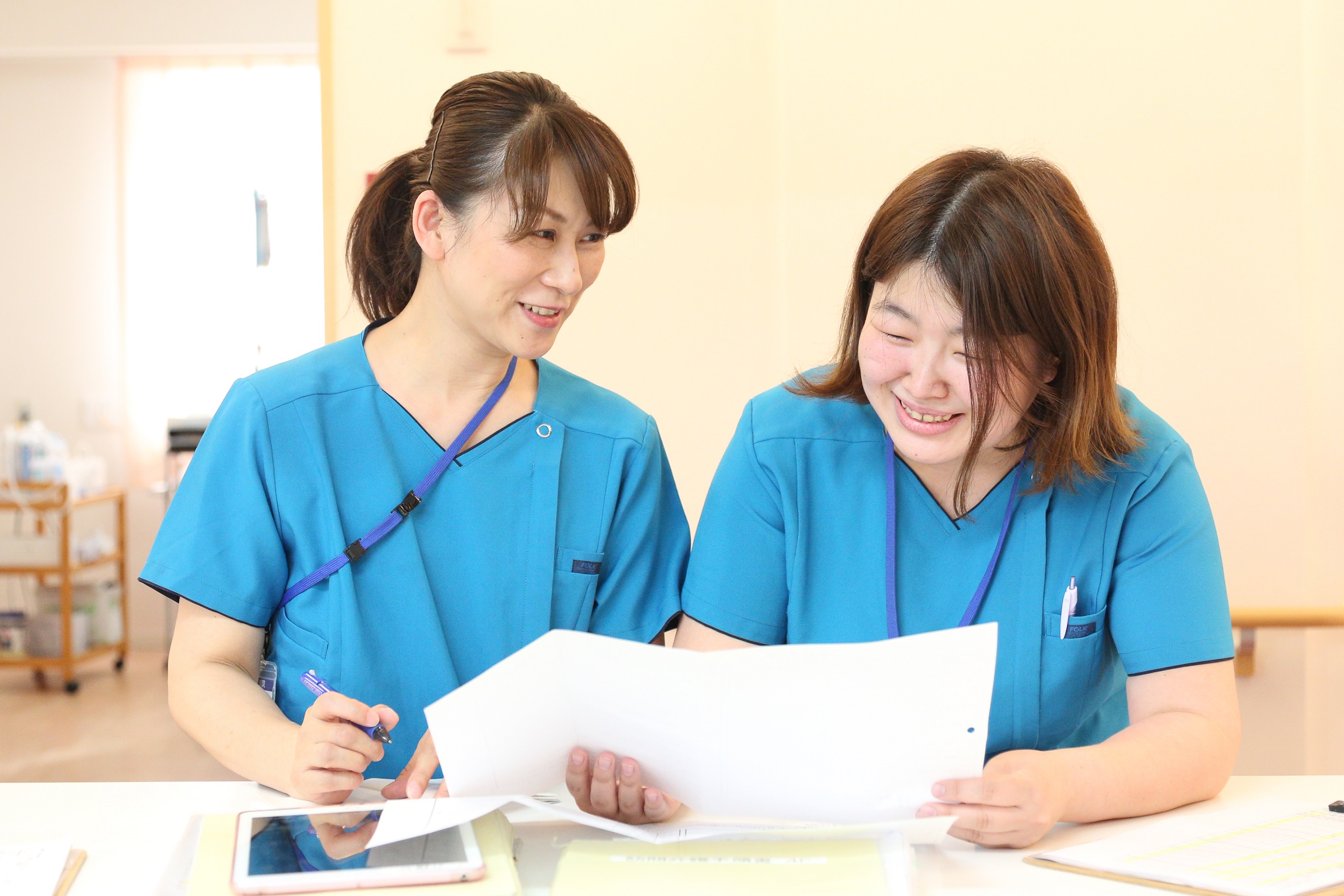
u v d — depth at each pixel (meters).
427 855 0.76
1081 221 0.93
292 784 0.91
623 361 2.12
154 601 4.84
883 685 0.75
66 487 4.10
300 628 1.10
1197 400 2.02
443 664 1.10
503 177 0.98
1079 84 2.01
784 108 2.06
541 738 0.83
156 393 4.73
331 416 1.13
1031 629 1.05
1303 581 2.02
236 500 1.10
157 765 3.23
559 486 1.17
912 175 0.95
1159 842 0.83
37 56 4.62
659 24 2.09
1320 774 2.03
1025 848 0.83
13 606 4.75
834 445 1.12
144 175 4.70
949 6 2.02
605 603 1.19
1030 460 1.05
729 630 1.12
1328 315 2.00
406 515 1.11
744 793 0.82
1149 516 1.05
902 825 0.80
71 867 0.79
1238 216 2.00
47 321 4.74
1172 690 1.01
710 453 2.13
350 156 2.08
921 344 0.92
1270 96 1.99
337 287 2.10
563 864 0.78
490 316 1.04
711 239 2.11
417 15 2.07
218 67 4.70
